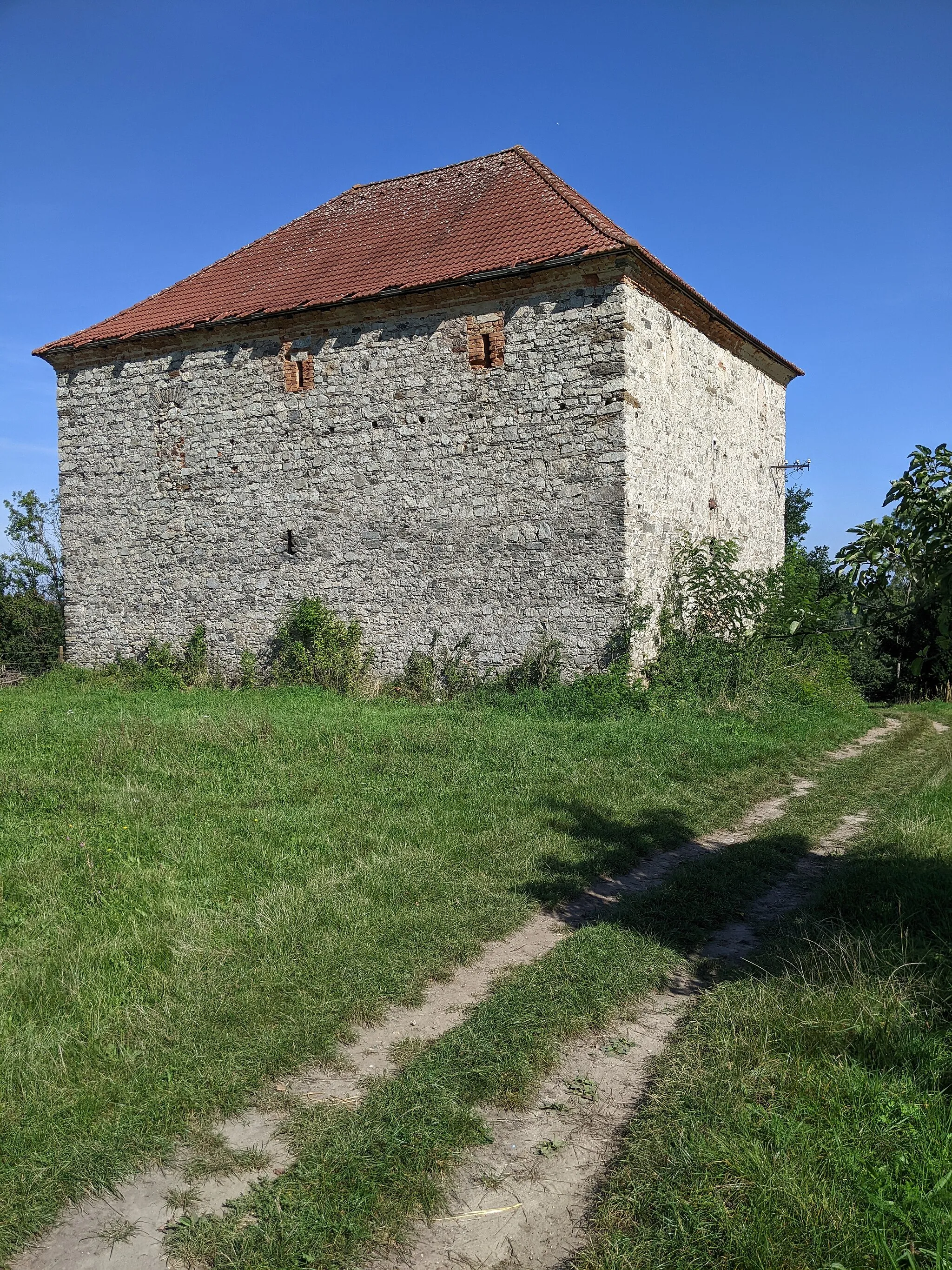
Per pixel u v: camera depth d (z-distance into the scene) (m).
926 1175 2.93
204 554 16.47
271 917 5.16
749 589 15.72
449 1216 3.05
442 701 13.98
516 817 7.49
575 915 5.79
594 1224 2.98
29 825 6.75
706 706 12.97
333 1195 3.06
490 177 16.50
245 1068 3.81
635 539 13.27
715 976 4.86
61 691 15.80
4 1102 3.43
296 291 15.76
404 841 6.71
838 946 4.66
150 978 4.45
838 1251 2.68
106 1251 2.88
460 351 14.13
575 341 13.26
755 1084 3.59
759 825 8.18
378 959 4.84
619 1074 3.94
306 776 8.51
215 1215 3.01
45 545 29.11
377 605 14.96
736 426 17.92
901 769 10.96
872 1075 3.55
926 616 4.75
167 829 6.72
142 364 16.88
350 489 15.12
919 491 4.48
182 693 15.19
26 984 4.26
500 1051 3.97
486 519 14.02
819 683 16.08
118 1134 3.35
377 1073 3.89
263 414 15.80
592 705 12.44
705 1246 2.76
